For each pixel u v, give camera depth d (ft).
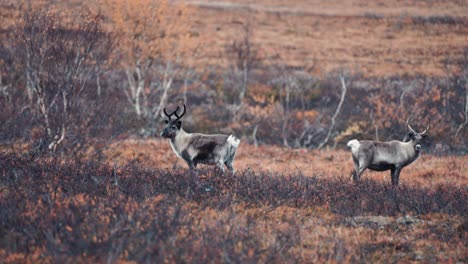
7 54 226.38
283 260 85.76
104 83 288.10
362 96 394.73
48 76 181.27
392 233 107.55
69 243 82.74
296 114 367.04
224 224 98.07
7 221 91.61
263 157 255.91
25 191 108.47
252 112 371.35
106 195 112.88
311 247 96.37
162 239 85.71
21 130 177.27
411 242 103.65
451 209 123.54
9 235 88.63
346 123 362.74
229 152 156.56
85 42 191.11
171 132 154.61
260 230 99.55
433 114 346.74
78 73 185.78
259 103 396.16
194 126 360.89
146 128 329.93
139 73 347.56
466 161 240.32
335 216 115.75
